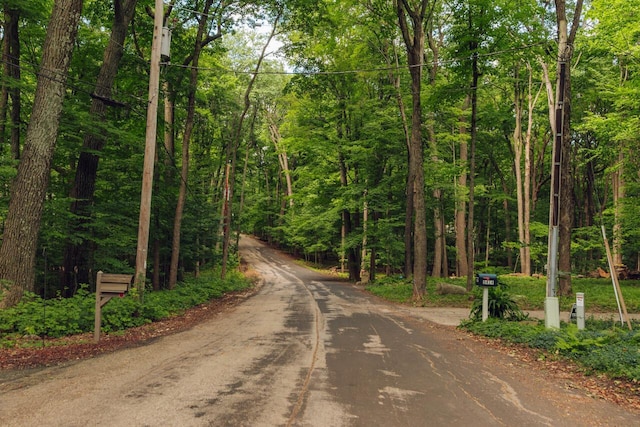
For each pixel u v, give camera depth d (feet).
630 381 21.02
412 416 15.69
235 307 54.49
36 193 35.47
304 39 88.74
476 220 159.02
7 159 40.60
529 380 21.71
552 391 19.86
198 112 98.48
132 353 25.50
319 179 121.80
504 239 166.20
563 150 64.18
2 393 17.28
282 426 14.21
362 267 119.85
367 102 94.99
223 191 149.18
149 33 64.13
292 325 38.27
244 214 185.98
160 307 42.86
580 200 133.59
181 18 64.90
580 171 122.01
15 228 34.68
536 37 55.93
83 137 50.96
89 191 49.83
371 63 90.33
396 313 50.11
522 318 39.75
